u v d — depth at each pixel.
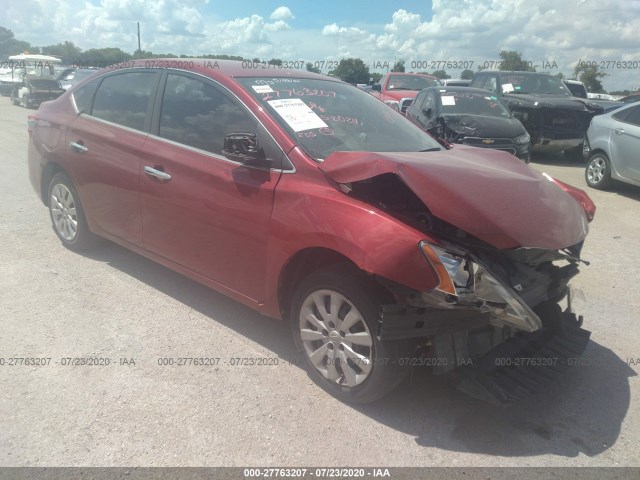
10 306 4.08
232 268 3.59
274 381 3.32
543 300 3.17
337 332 3.09
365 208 2.89
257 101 3.56
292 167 3.26
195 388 3.21
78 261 5.00
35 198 7.11
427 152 3.67
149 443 2.75
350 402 3.12
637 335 4.11
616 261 5.68
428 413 3.09
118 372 3.33
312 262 3.33
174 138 3.96
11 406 2.97
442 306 2.68
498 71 13.43
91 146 4.55
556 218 3.01
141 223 4.21
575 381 3.48
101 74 4.85
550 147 11.80
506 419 3.08
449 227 2.90
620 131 8.72
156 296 4.38
